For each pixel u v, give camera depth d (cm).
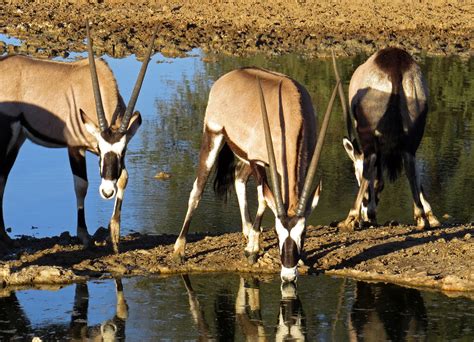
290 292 2472
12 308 2361
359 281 2559
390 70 3070
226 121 2675
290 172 2470
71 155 2820
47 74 2845
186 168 4034
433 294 2456
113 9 8569
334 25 7962
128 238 2981
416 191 3100
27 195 3553
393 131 3075
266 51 6900
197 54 6712
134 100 2659
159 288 2520
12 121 2833
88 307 2370
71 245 2859
